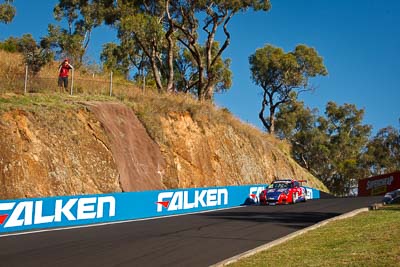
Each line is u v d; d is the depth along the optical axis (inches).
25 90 920.3
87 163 849.5
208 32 1525.6
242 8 1464.1
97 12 1445.6
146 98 1156.5
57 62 1496.1
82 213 699.4
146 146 1018.7
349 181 2755.9
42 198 644.7
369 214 622.8
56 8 1891.0
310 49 2320.4
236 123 1443.2
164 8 1443.2
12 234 573.6
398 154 2684.5
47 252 450.6
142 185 941.8
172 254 439.8
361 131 2743.6
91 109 938.1
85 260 412.2
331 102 2758.4
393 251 353.7
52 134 823.7
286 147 1843.0
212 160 1219.2
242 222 689.6
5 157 722.2
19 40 1604.3
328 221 597.0
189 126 1196.5
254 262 369.1
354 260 338.0
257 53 2317.9
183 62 2005.4
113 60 1957.4
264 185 1214.3
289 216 765.3
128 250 460.8
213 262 402.6
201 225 661.9
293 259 367.9
